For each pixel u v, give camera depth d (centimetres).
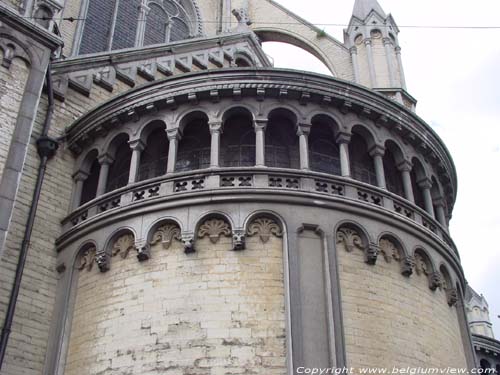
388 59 3212
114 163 2042
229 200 1675
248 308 1546
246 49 3112
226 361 1474
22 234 1803
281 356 1477
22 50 1902
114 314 1645
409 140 2036
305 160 1791
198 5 4009
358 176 1941
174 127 1869
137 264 1688
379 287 1667
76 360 1652
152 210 1716
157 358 1518
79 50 3097
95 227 1795
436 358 1694
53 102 2069
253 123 1856
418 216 1892
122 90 2345
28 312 1733
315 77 1889
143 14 3578
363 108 1927
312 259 1616
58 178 1988
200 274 1608
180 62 2638
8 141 1741
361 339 1552
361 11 3419
